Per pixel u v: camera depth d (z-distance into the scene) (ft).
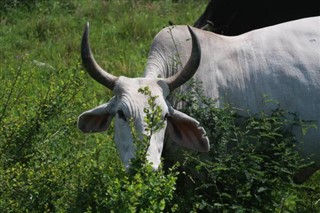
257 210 31.53
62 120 34.12
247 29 45.39
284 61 33.81
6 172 31.07
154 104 29.27
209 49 33.68
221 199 31.35
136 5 60.44
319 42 34.32
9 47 53.31
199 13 59.21
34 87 44.21
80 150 34.99
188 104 32.42
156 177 28.45
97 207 29.50
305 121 33.22
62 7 60.34
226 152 32.37
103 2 60.75
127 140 29.84
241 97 33.32
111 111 30.83
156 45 33.50
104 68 49.98
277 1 44.55
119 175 29.63
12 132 32.94
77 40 54.03
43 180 31.24
